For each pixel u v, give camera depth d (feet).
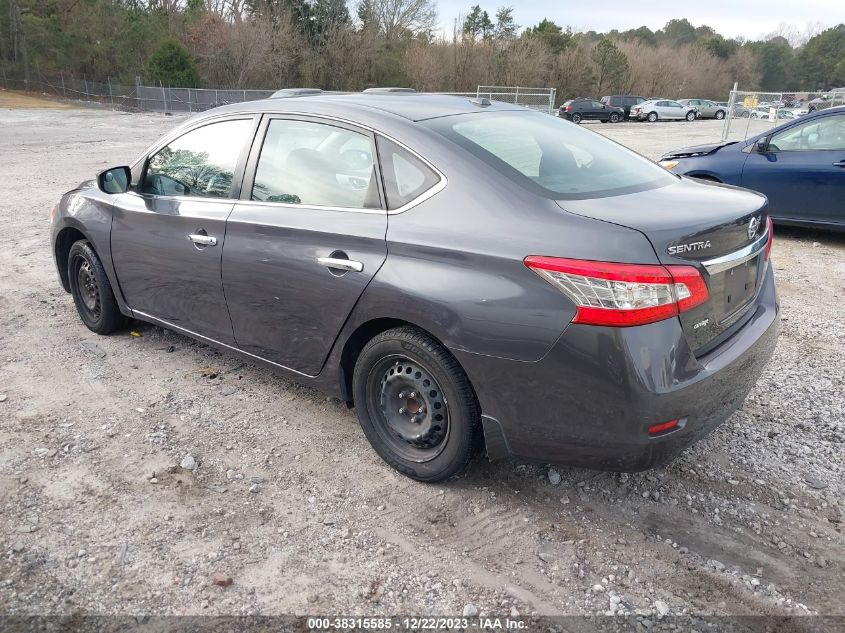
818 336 16.80
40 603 8.15
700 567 8.84
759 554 9.08
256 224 11.49
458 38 185.98
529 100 103.35
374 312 9.97
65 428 12.14
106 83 170.50
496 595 8.38
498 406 9.11
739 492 10.41
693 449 11.59
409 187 9.95
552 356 8.47
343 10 167.73
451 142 9.95
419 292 9.37
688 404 8.48
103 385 13.85
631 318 8.05
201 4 181.06
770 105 59.82
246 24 164.66
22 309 18.29
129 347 15.72
